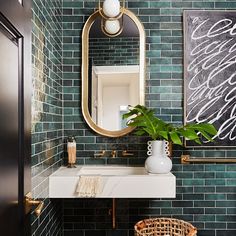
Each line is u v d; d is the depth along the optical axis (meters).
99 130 2.39
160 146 2.08
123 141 2.42
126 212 2.40
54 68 2.14
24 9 1.12
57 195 1.95
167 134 2.03
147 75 2.43
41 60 1.77
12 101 0.99
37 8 1.68
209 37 2.41
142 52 2.39
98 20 2.40
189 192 2.41
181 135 2.20
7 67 0.94
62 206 2.40
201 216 2.40
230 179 2.41
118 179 1.96
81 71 2.41
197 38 2.41
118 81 2.40
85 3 2.43
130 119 2.28
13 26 0.98
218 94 2.41
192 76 2.41
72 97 2.43
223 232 2.40
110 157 2.41
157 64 2.43
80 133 2.42
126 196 1.95
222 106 2.40
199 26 2.41
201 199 2.41
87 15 2.43
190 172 2.41
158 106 2.43
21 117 1.08
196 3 2.44
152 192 1.96
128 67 2.40
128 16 2.40
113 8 2.25
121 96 2.40
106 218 2.40
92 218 2.40
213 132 2.10
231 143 2.39
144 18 2.43
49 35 1.98
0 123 0.87
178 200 2.41
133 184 1.96
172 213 2.40
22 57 1.08
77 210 2.41
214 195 2.41
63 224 2.40
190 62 2.41
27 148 1.14
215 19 2.41
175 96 2.43
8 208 0.94
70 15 2.43
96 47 2.41
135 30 2.40
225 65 2.41
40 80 1.74
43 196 1.80
